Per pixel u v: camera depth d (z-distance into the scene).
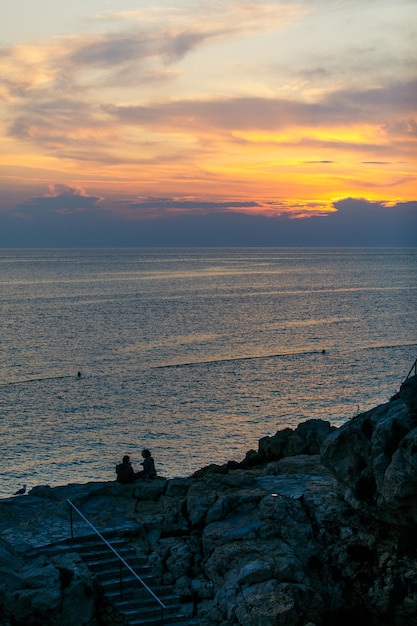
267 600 17.88
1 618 16.94
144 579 19.06
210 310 171.75
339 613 18.72
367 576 18.95
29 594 17.02
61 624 17.23
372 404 72.50
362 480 19.61
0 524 20.72
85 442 59.06
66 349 112.69
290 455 29.84
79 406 73.38
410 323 144.62
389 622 18.50
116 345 117.06
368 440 20.05
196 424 64.81
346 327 138.88
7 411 71.31
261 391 79.94
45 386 84.50
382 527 19.36
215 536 20.05
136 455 55.00
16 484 48.06
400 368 94.19
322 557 19.47
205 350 111.56
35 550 19.12
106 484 23.03
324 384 83.69
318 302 192.12
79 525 20.75
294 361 100.75
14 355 106.69
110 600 18.19
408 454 17.80
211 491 22.17
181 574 19.39
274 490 22.09
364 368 94.44
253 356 105.56
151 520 20.83
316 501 20.52
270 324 145.12
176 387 83.00
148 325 143.12
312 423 31.12
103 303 189.38
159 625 17.84
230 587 18.36
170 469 50.88
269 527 20.09
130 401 75.62
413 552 18.58
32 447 57.56
